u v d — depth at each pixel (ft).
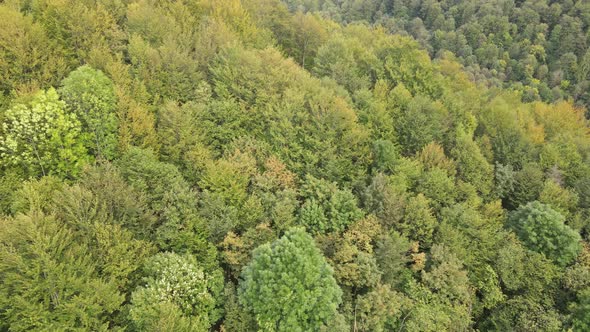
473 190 192.95
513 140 238.68
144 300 117.80
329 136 192.13
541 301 169.27
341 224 160.66
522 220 185.26
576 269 169.89
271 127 189.37
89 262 122.21
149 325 114.01
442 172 189.47
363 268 145.79
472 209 180.55
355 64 254.68
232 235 144.05
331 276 130.62
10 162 151.12
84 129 164.45
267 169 175.11
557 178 217.56
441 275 153.17
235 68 206.69
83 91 164.86
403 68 250.16
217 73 207.10
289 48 294.66
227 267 150.92
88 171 141.79
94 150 166.50
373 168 189.47
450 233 167.94
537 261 172.04
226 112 189.37
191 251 141.69
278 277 124.88
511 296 173.68
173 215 140.56
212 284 132.77
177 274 124.36
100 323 115.24
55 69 185.98
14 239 115.44
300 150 185.98
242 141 182.29
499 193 209.46
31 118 150.20
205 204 150.30
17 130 147.23
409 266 166.61
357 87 241.55
